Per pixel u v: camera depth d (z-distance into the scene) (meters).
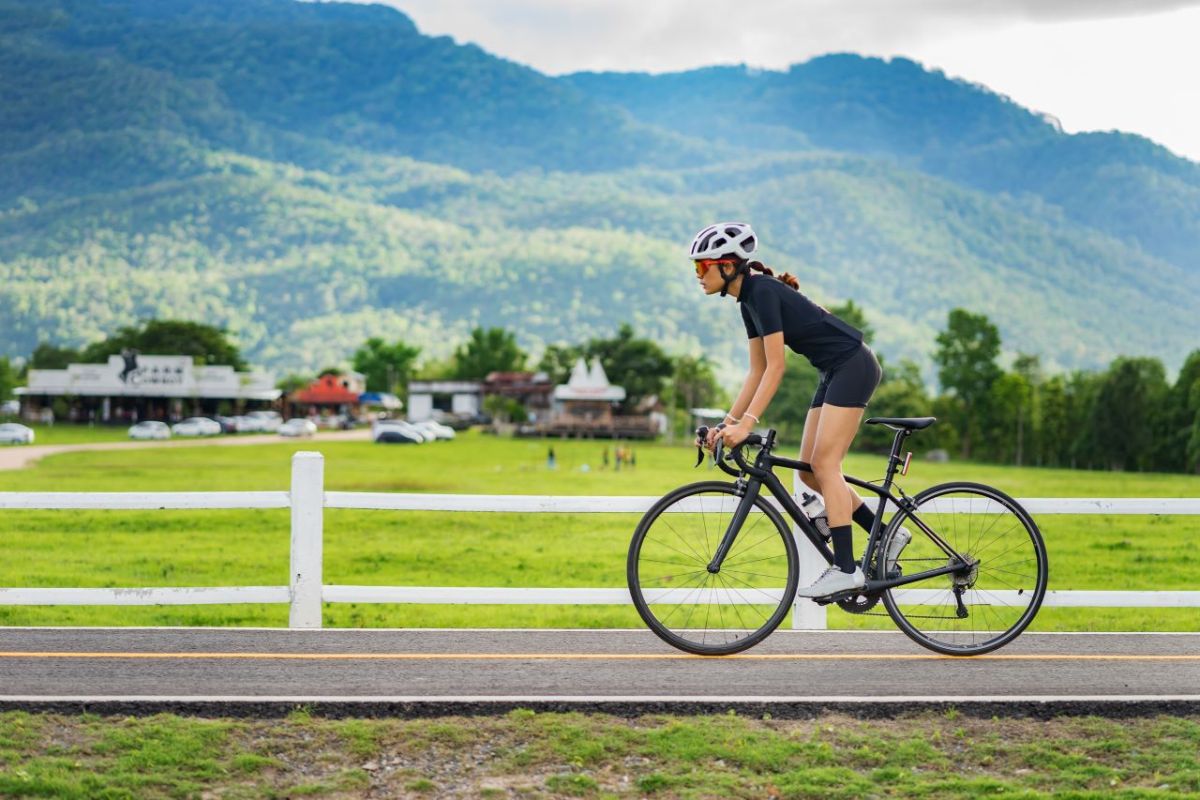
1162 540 27.91
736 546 7.60
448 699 6.07
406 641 7.49
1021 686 6.57
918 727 6.05
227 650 7.18
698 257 6.72
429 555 25.38
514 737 5.80
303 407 186.62
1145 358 121.12
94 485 50.94
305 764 5.51
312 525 7.79
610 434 142.75
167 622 15.62
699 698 6.18
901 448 7.01
